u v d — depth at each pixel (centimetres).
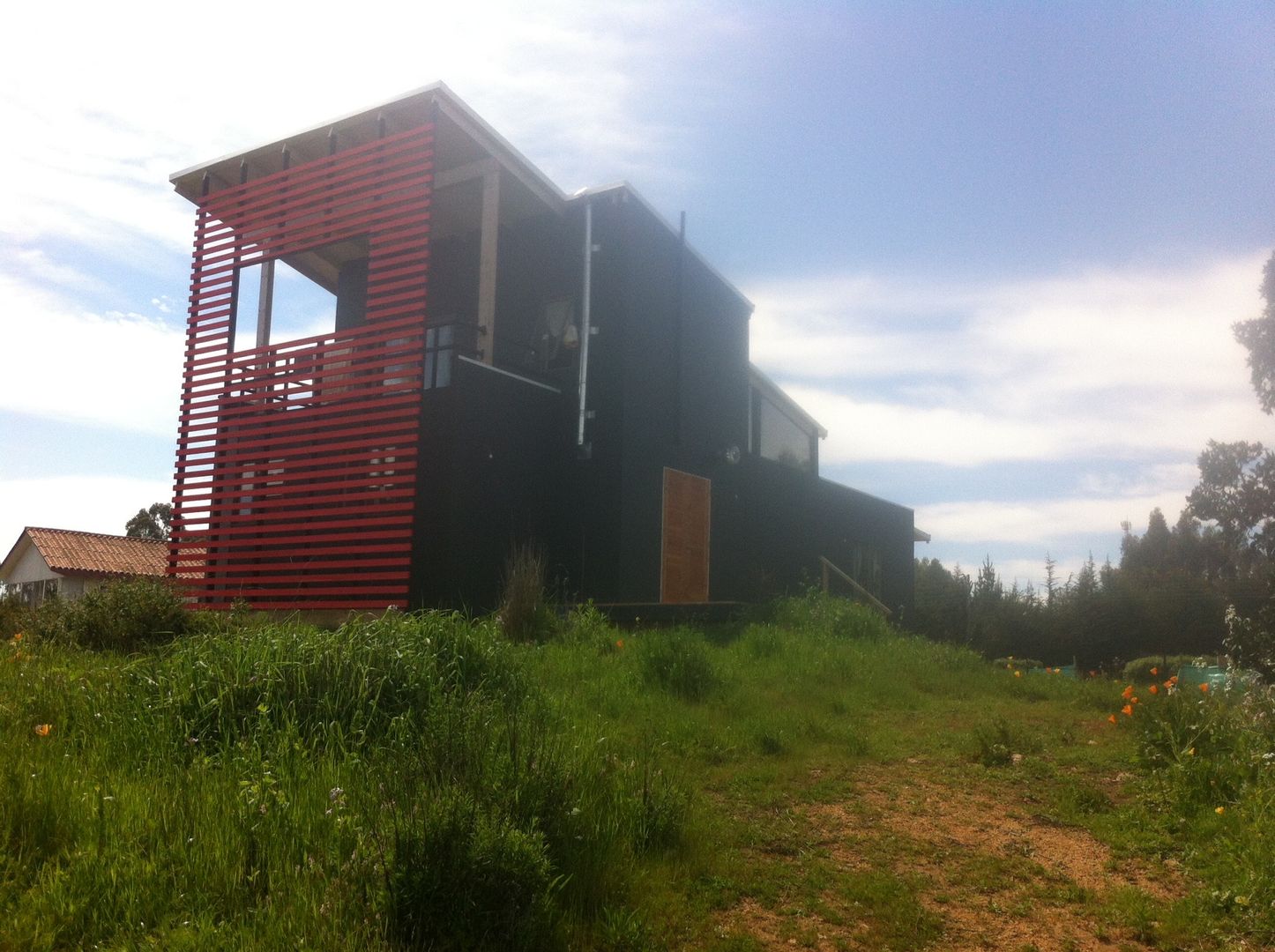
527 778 362
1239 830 441
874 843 450
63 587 2389
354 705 474
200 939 269
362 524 1068
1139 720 624
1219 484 3581
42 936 266
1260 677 610
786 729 645
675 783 462
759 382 1750
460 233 1480
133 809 346
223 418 1224
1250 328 2662
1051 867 429
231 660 496
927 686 890
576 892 338
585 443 1258
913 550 2252
